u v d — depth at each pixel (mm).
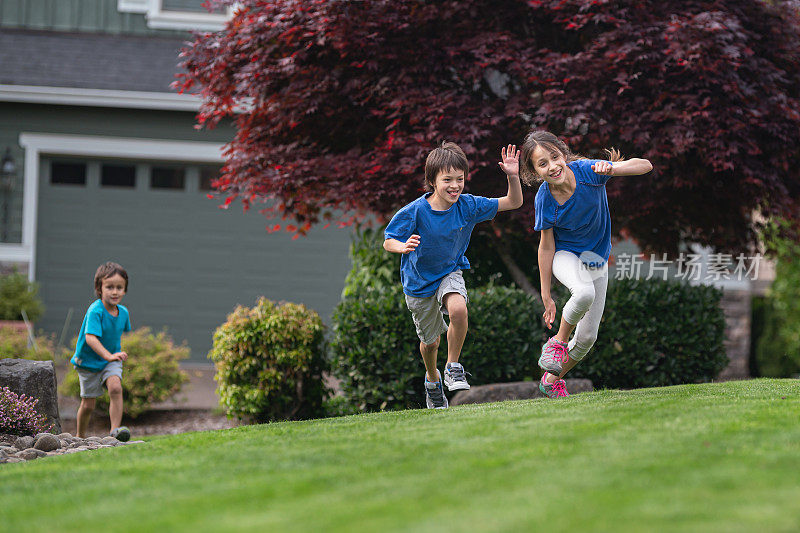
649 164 6062
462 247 6867
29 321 15344
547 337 10219
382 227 10977
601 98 8859
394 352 9617
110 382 8594
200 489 3916
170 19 18078
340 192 9188
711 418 4898
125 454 5242
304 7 9172
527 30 10078
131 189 17016
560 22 9461
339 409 9789
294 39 9492
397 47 9289
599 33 9672
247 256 17219
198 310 17094
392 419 6016
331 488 3768
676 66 9016
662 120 8906
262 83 9852
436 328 7066
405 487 3695
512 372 9891
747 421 4762
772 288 16219
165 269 17062
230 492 3793
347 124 10203
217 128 16906
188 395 13891
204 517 3381
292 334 10336
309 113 9711
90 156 16781
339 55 9492
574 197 6336
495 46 9258
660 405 5535
